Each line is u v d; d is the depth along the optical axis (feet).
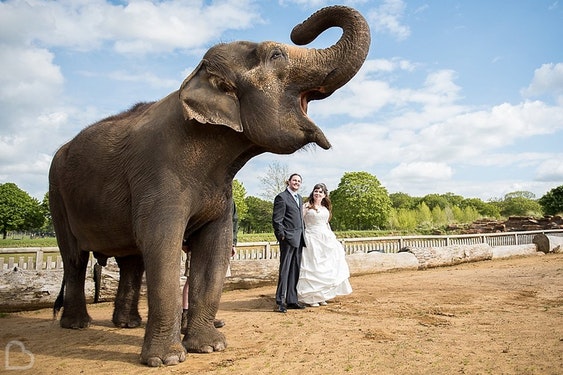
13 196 280.92
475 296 30.55
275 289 39.91
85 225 20.10
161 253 15.97
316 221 29.60
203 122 15.80
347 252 63.82
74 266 22.80
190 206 16.67
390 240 69.67
